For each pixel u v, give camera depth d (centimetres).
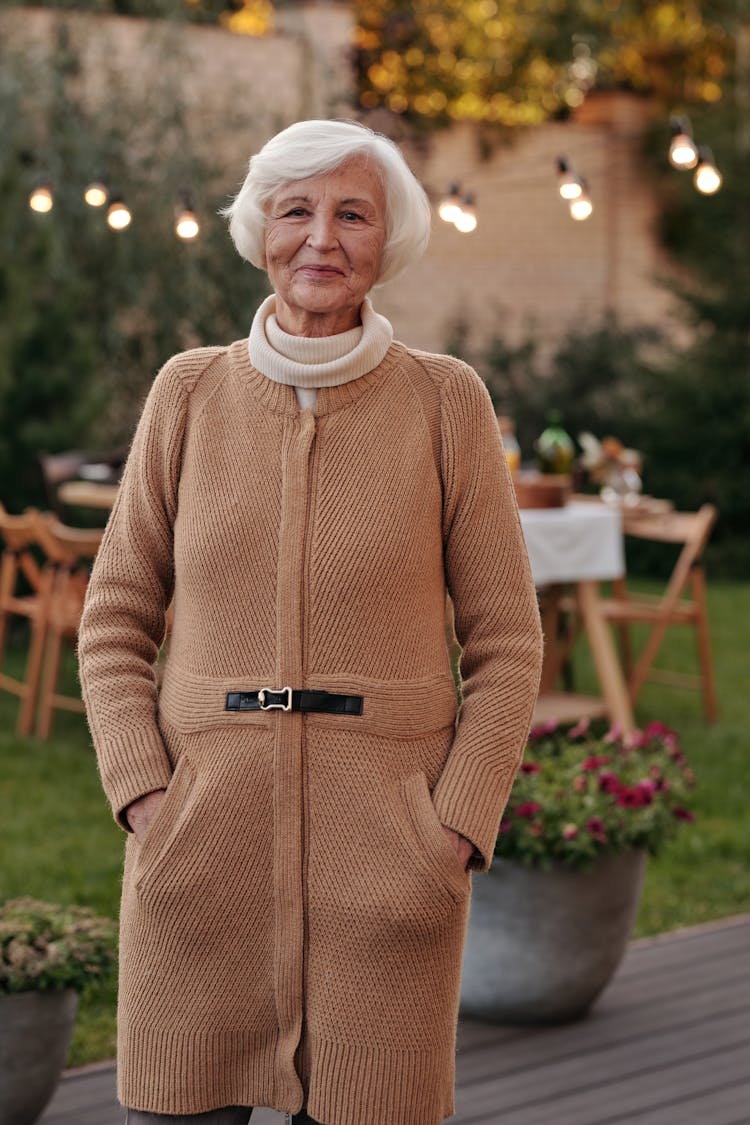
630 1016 419
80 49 1081
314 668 226
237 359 240
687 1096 368
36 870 538
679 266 1537
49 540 721
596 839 388
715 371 1316
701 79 1792
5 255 934
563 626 835
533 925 398
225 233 1101
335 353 235
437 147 1397
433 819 225
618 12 1736
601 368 1398
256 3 1577
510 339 1449
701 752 727
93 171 1038
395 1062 225
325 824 225
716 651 976
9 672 865
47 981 321
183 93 1107
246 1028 228
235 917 227
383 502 229
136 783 229
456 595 242
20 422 902
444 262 1403
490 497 239
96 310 1059
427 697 231
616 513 709
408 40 1700
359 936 224
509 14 1742
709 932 491
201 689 230
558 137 1459
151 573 244
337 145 231
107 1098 361
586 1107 361
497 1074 379
